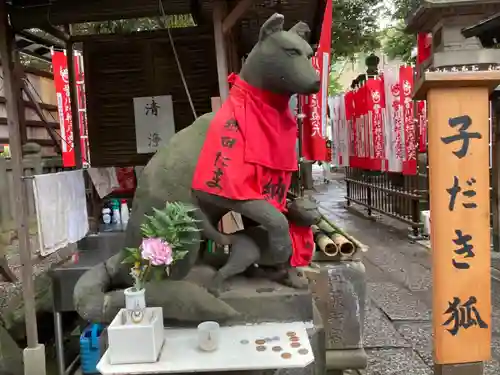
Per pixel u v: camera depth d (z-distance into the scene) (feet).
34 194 9.81
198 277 8.16
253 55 7.60
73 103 13.92
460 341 6.71
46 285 12.73
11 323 11.49
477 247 6.59
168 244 6.95
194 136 8.17
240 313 7.69
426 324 13.56
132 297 6.79
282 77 7.37
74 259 11.43
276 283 8.36
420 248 22.57
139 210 8.11
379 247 23.04
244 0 9.60
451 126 6.43
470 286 6.63
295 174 17.13
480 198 6.54
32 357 10.07
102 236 13.16
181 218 7.12
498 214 20.20
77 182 11.98
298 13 13.48
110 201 14.80
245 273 8.75
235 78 7.97
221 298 7.75
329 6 12.44
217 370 6.32
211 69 13.14
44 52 16.93
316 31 14.97
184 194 7.87
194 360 6.53
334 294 9.53
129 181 15.23
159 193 7.96
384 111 25.70
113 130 13.55
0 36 10.09
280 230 7.54
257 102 7.57
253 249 7.94
